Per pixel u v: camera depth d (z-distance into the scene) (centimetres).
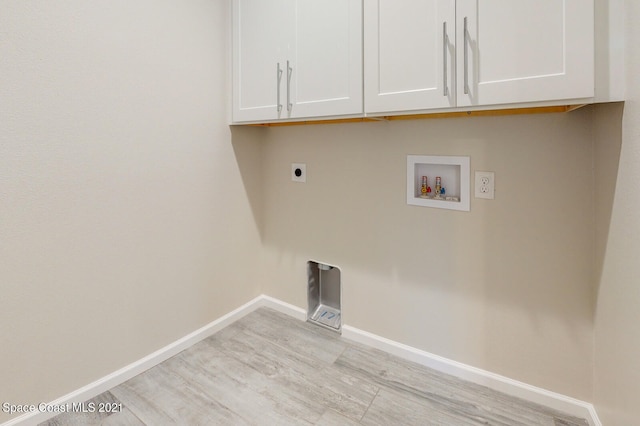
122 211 149
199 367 166
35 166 121
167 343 172
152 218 161
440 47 119
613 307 108
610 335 111
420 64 124
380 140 170
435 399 144
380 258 177
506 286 143
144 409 138
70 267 134
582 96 99
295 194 207
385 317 178
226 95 192
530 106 111
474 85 114
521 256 139
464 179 148
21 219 120
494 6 109
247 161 211
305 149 199
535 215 135
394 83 130
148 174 158
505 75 109
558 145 128
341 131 183
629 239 96
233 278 208
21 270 121
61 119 127
